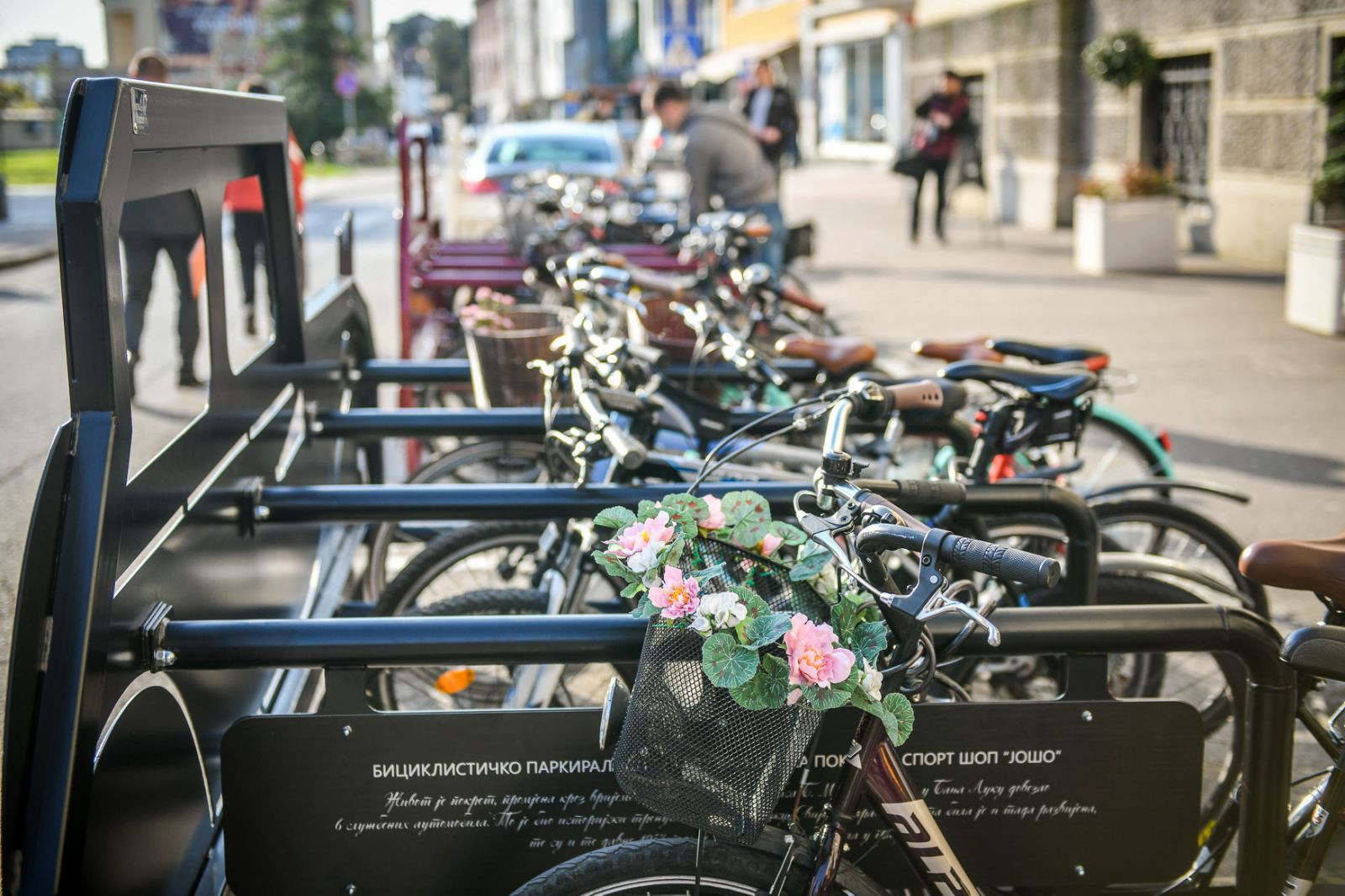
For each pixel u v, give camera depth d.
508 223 8.66
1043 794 2.23
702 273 5.73
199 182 2.56
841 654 1.71
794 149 14.19
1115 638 2.18
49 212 19.83
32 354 8.95
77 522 1.81
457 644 2.12
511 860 2.19
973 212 18.41
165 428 6.39
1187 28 13.19
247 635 2.09
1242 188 12.52
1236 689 2.93
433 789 2.15
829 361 3.98
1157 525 3.69
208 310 2.65
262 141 2.97
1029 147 16.66
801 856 1.92
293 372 3.45
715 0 44.72
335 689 2.15
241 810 2.14
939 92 14.88
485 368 4.14
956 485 2.08
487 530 3.29
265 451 3.06
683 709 1.78
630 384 3.23
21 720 1.72
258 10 61.09
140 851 2.00
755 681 1.72
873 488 2.01
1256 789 2.25
